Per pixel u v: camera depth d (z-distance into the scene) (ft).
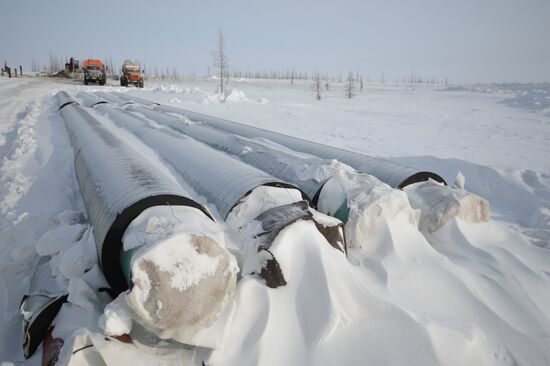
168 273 8.11
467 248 13.57
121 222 9.84
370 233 12.71
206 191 14.90
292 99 124.26
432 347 8.82
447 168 28.89
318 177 15.07
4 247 14.93
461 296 10.94
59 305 9.35
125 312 8.02
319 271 9.95
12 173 24.59
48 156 28.32
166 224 9.02
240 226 11.48
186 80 289.33
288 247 10.27
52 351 8.11
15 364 8.91
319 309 9.39
